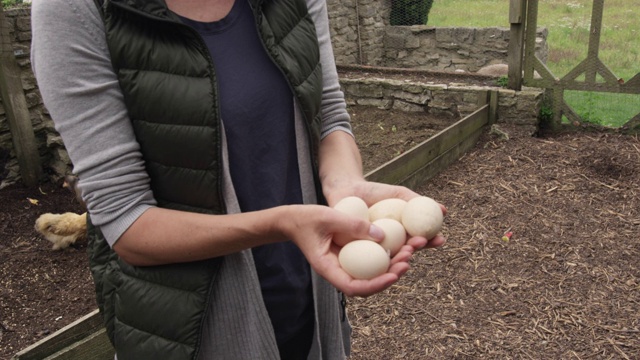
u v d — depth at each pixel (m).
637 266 3.78
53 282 3.56
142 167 1.20
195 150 1.17
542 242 4.11
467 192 4.90
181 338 1.25
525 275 3.73
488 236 4.20
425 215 1.30
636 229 4.24
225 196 1.22
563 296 3.50
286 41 1.30
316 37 1.39
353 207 1.27
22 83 4.60
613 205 4.61
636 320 3.25
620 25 6.66
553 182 5.03
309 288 1.44
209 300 1.24
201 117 1.15
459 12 9.54
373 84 7.09
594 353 3.01
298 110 1.32
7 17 4.43
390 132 6.30
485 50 8.52
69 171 4.82
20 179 4.78
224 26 1.23
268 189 1.29
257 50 1.25
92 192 1.14
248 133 1.24
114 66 1.13
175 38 1.14
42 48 1.09
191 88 1.14
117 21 1.11
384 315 3.37
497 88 6.31
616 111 6.26
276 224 1.13
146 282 1.26
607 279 3.65
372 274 1.14
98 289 1.35
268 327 1.30
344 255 1.16
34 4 1.12
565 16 7.33
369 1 8.77
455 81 6.98
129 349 1.30
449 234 4.25
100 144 1.13
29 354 2.49
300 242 1.14
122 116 1.16
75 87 1.10
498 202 4.71
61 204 4.54
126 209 1.16
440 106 6.69
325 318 1.46
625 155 5.45
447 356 3.03
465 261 3.90
